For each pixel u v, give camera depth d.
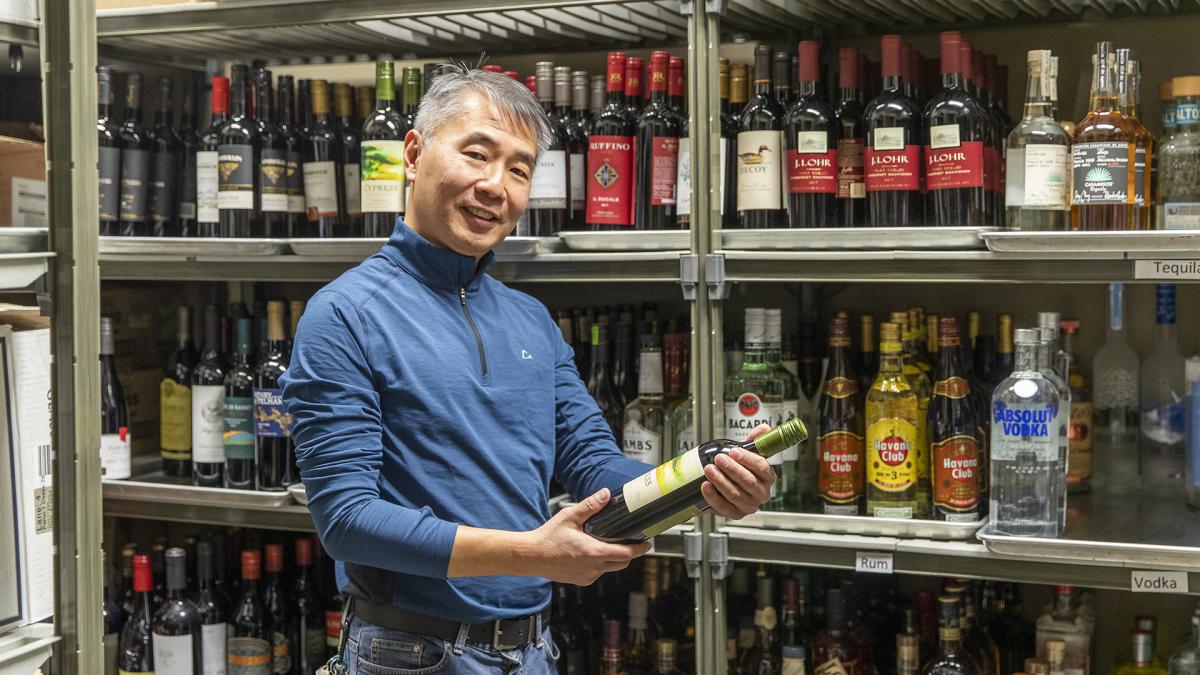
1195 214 2.06
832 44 2.59
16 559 1.79
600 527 1.51
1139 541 1.94
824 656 2.26
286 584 2.80
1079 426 2.37
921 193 2.13
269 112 2.55
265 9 2.33
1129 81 2.04
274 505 2.41
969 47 2.11
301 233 2.59
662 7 2.33
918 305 2.56
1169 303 2.33
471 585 1.63
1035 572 2.00
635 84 2.32
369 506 1.49
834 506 2.21
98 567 1.86
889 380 2.17
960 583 2.26
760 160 2.18
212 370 2.56
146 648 2.61
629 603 2.49
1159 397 2.36
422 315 1.65
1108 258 1.93
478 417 1.65
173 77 2.99
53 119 1.80
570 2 2.15
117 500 2.56
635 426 2.36
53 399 1.83
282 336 2.53
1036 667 2.14
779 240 2.11
